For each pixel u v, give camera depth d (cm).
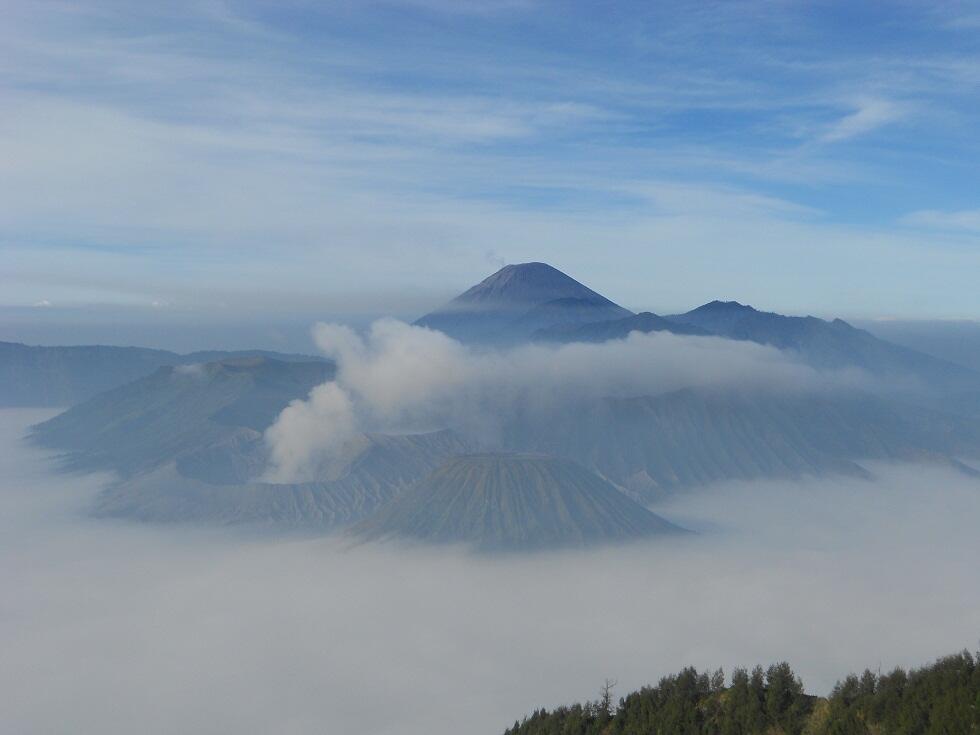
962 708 7506
